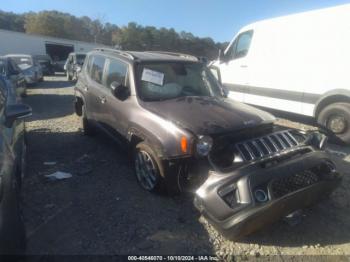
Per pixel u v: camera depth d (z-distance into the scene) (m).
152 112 3.52
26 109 3.41
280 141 3.17
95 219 3.21
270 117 3.59
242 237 2.93
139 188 3.86
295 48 6.42
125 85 4.12
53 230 3.02
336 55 5.73
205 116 3.31
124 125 3.98
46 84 16.47
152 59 4.33
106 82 4.77
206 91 4.37
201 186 2.83
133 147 3.92
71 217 3.24
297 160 2.92
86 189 3.85
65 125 6.97
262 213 2.54
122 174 4.29
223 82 8.31
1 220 2.07
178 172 3.22
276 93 6.89
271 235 2.98
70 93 12.75
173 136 3.13
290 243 2.87
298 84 6.41
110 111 4.40
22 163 3.62
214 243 2.86
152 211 3.35
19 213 2.42
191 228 3.08
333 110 5.82
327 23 5.87
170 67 4.36
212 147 3.03
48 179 4.07
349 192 3.84
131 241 2.88
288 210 2.77
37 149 5.29
